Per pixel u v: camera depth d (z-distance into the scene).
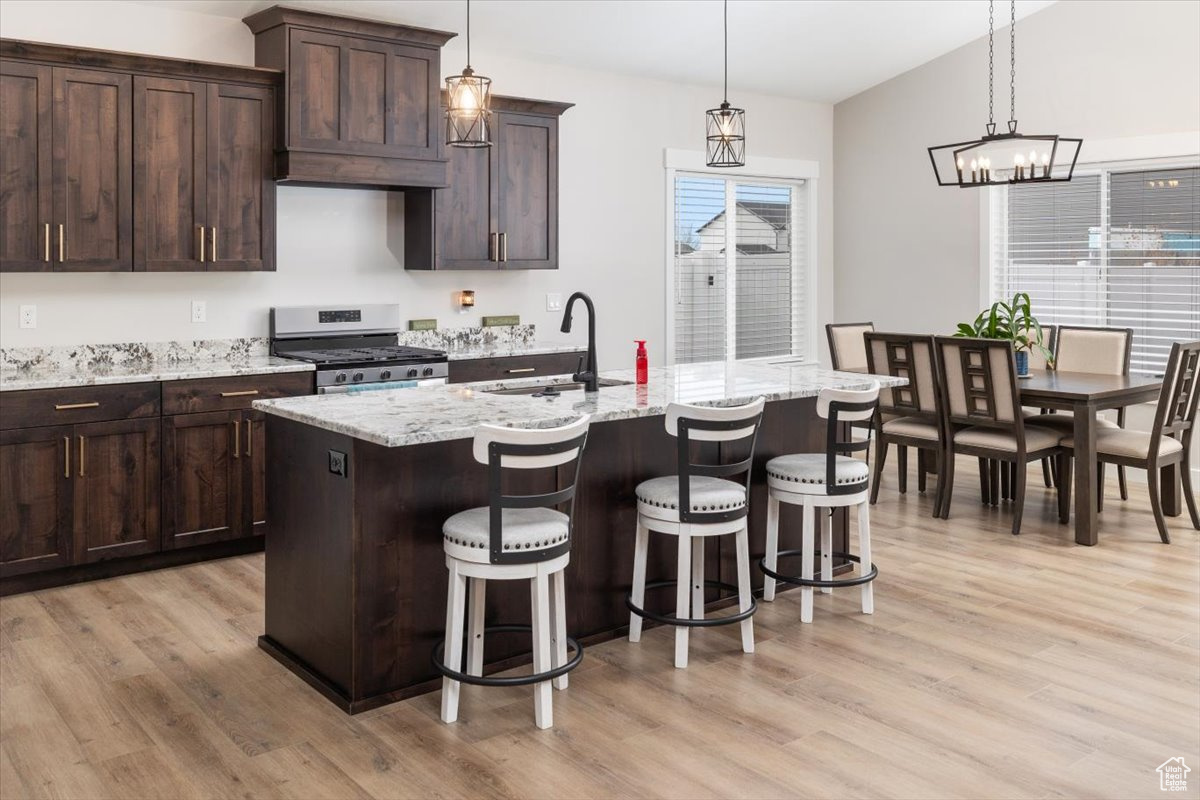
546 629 2.99
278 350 5.38
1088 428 4.94
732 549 4.11
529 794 2.59
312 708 3.11
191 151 4.75
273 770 2.71
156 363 5.03
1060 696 3.19
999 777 2.68
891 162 7.81
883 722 3.01
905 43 7.02
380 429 2.94
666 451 3.84
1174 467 5.50
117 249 4.57
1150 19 6.43
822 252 8.16
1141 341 6.70
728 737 2.91
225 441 4.71
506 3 5.42
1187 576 4.46
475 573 2.95
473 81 3.81
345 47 5.07
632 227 6.95
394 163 5.28
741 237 7.71
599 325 6.84
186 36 5.01
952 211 7.47
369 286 5.79
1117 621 3.89
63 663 3.47
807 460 4.00
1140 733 2.94
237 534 4.78
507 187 5.95
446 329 6.12
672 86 7.09
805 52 6.84
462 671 3.27
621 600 3.73
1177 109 6.35
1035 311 7.19
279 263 5.42
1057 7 6.81
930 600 4.14
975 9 6.60
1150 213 6.59
